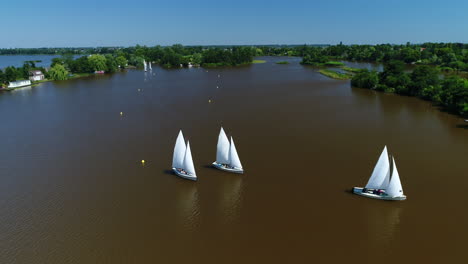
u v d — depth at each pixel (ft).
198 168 285.23
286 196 239.09
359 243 190.39
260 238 195.83
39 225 209.97
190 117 450.30
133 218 215.92
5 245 192.24
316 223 208.23
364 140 347.15
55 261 179.63
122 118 451.12
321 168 281.54
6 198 241.35
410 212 217.36
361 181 258.57
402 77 613.52
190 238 196.44
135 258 180.96
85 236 199.11
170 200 236.02
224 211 222.48
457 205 223.10
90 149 332.80
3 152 327.26
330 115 450.71
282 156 307.99
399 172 270.46
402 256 180.14
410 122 413.18
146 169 284.61
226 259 179.73
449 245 187.42
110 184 259.19
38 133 387.34
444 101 494.59
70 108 517.14
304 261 177.58
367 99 556.92
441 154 305.73
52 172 281.13
